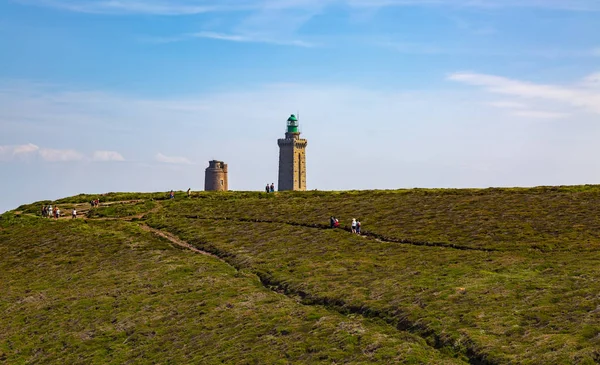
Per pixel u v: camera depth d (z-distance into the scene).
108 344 61.03
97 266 85.69
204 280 74.12
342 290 63.53
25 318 71.31
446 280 62.12
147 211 113.75
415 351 46.78
